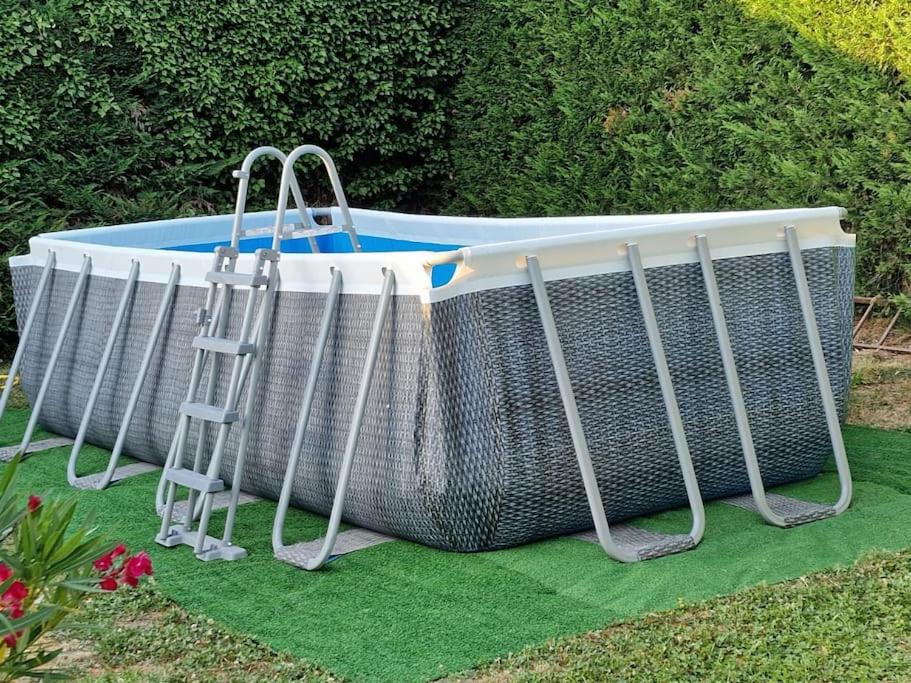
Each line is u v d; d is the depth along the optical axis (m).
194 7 8.72
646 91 8.01
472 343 3.59
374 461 3.81
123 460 5.38
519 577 3.46
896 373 6.23
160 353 4.95
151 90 8.69
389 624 3.11
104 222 8.30
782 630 2.90
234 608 3.30
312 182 9.84
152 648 3.00
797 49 6.83
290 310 4.23
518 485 3.63
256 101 9.26
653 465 3.91
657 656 2.78
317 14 9.28
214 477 3.88
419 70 9.85
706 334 4.02
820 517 3.93
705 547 3.67
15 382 7.23
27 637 2.26
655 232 3.87
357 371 3.91
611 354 3.80
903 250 6.60
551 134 8.95
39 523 2.25
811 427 4.27
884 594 3.11
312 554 3.73
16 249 7.76
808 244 4.24
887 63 6.43
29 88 8.07
